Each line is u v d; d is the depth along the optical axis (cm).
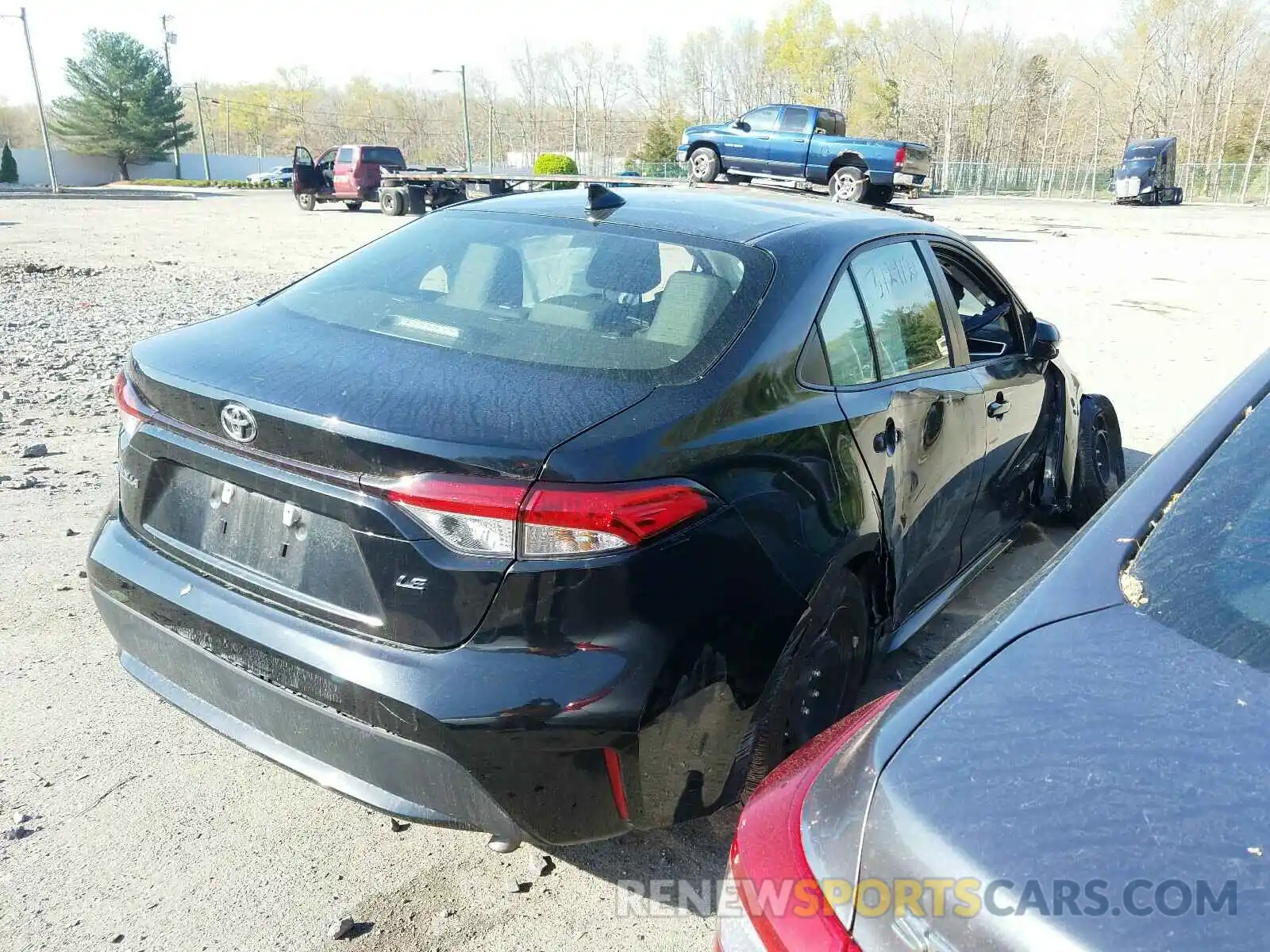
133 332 1008
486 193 3027
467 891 263
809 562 257
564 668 214
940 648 399
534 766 216
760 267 290
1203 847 125
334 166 3206
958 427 358
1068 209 4188
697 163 2584
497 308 286
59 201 4009
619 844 283
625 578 215
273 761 241
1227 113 8150
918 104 9525
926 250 375
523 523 212
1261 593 173
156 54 8238
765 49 10000
